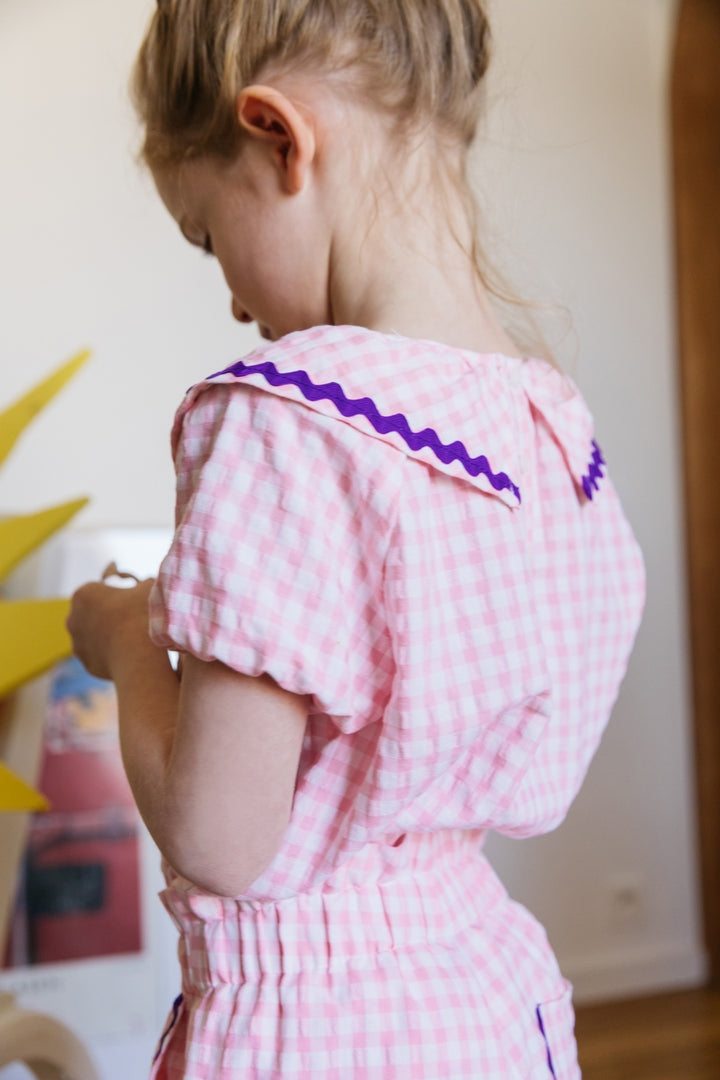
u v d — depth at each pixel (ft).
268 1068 1.66
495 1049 1.72
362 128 1.84
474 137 2.09
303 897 1.75
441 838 1.89
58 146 6.04
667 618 7.22
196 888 1.80
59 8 6.06
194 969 1.81
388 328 1.82
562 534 1.98
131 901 5.03
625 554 2.16
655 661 7.20
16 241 5.98
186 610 1.52
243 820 1.55
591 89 7.03
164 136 1.96
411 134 1.87
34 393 4.29
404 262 1.86
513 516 1.74
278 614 1.51
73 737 5.09
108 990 4.91
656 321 7.18
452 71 1.94
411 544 1.58
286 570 1.53
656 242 7.19
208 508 1.53
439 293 1.88
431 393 1.69
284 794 1.57
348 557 1.58
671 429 7.22
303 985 1.71
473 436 1.72
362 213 1.84
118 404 6.08
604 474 2.16
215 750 1.54
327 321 1.92
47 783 5.03
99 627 2.05
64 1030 3.16
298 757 1.59
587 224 6.98
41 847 4.98
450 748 1.63
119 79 6.12
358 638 1.60
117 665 1.92
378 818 1.65
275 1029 1.69
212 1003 1.74
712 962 7.18
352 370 1.63
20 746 3.93
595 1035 6.54
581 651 2.00
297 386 1.56
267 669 1.49
